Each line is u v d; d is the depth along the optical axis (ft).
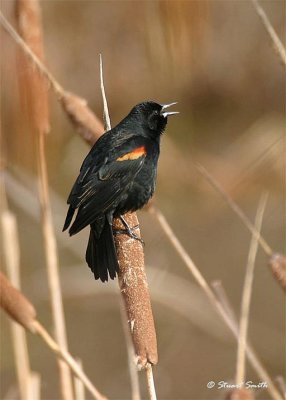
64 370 25.61
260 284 52.80
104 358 47.96
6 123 37.86
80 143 59.21
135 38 60.23
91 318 50.49
